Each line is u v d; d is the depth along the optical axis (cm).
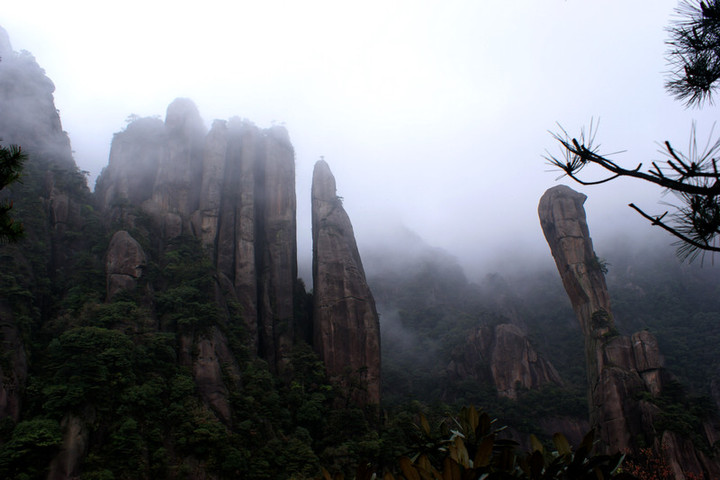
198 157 6788
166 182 6197
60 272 4778
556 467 453
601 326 5853
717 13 490
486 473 437
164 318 4497
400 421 4869
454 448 475
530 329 10819
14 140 5781
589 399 5741
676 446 4559
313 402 4788
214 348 4425
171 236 5778
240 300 5659
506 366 8312
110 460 3209
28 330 3862
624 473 429
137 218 5653
